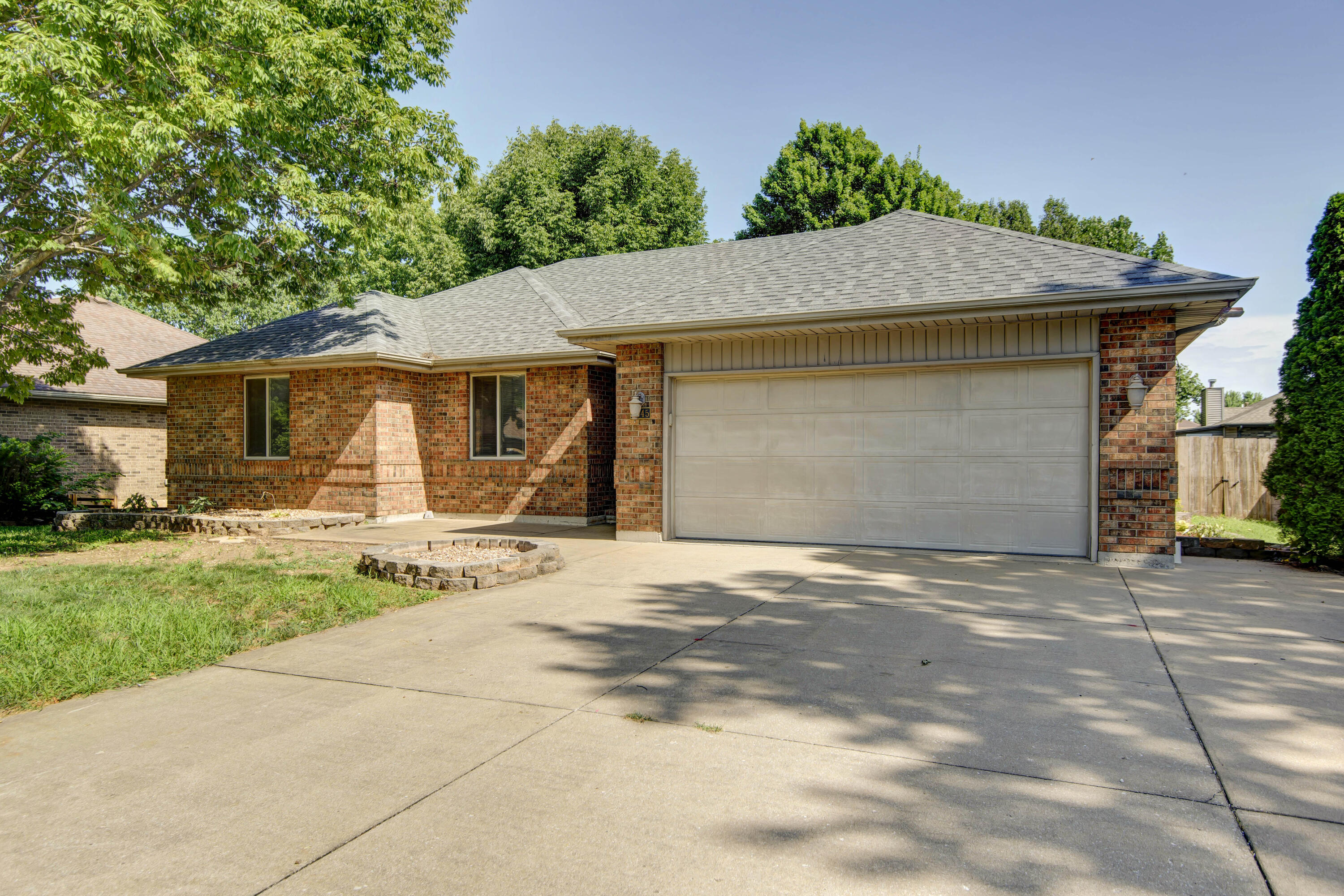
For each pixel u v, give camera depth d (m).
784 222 33.03
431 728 4.08
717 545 10.92
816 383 10.76
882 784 3.40
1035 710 4.30
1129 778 3.45
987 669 5.06
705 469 11.41
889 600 7.20
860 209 31.81
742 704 4.43
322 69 11.37
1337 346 8.77
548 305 16.06
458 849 2.88
